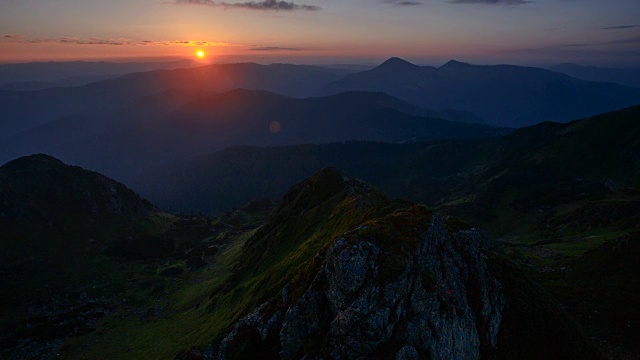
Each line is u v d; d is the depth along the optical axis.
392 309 38.12
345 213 82.62
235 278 105.31
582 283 70.88
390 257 41.91
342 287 40.25
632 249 73.19
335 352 37.31
